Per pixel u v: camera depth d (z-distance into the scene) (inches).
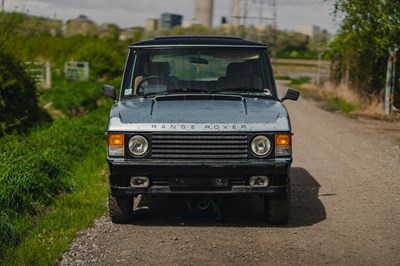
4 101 656.4
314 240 286.5
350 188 406.3
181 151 285.6
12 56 664.4
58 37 2351.1
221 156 285.9
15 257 257.1
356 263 253.1
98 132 612.7
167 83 328.8
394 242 283.3
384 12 880.3
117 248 272.4
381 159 520.4
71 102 904.3
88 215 326.0
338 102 1146.7
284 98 333.4
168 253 265.6
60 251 264.8
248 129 286.4
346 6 921.5
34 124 708.7
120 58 1824.6
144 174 287.4
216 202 319.3
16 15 769.6
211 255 263.0
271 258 259.1
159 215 332.8
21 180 344.2
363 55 1008.2
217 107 302.7
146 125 287.3
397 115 901.8
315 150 575.5
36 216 328.2
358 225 313.6
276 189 290.2
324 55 1353.3
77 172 441.4
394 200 369.4
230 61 332.2
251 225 312.8
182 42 337.7
